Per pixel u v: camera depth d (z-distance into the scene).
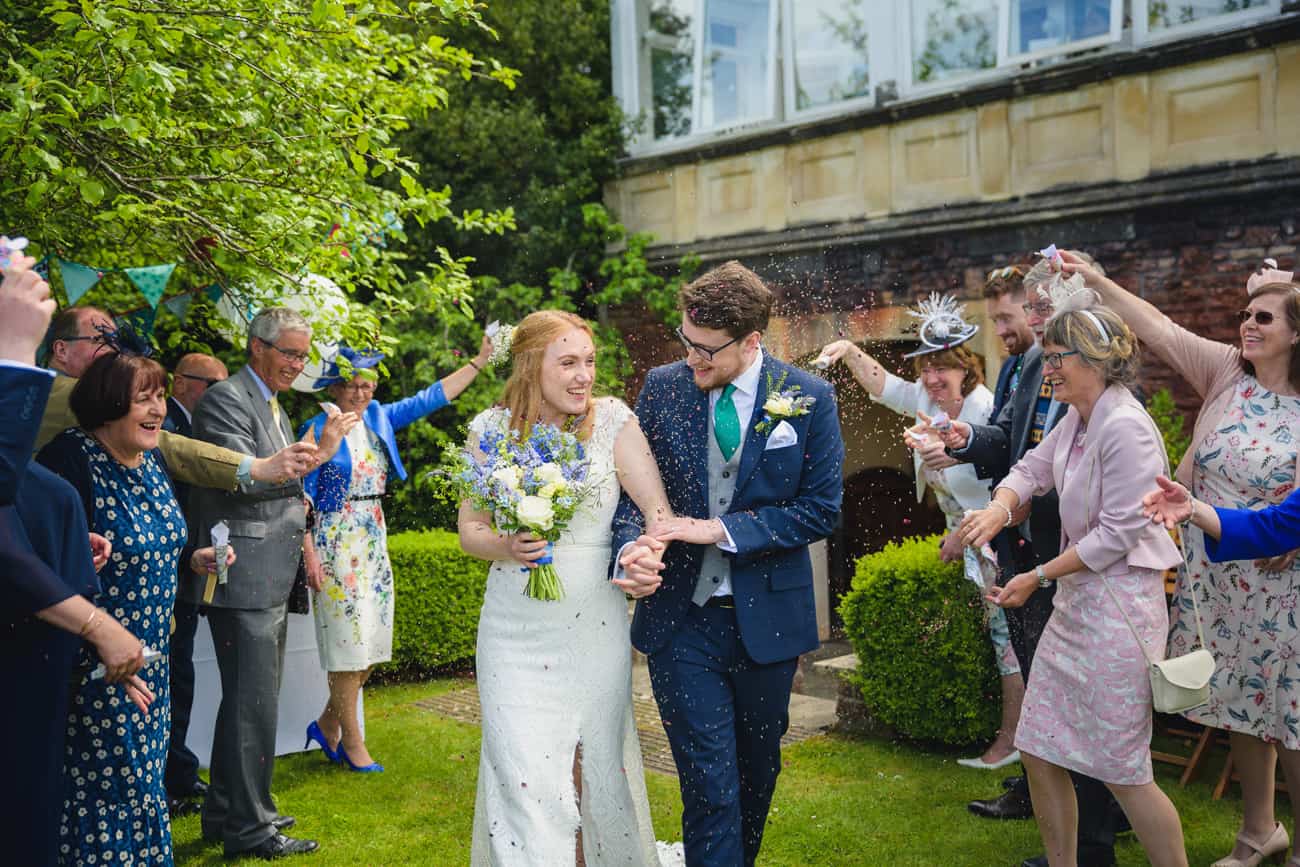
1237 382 3.77
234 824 4.10
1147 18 7.35
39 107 3.53
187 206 4.38
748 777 3.39
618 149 10.42
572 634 3.25
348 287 4.99
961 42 8.28
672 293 9.77
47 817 2.76
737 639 3.22
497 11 10.06
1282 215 6.79
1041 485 3.55
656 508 3.26
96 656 3.06
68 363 3.81
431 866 4.01
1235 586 3.65
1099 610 3.19
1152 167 7.26
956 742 5.08
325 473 4.93
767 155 9.34
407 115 5.10
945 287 8.37
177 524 3.38
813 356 9.09
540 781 3.15
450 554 7.13
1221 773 4.59
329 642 4.99
